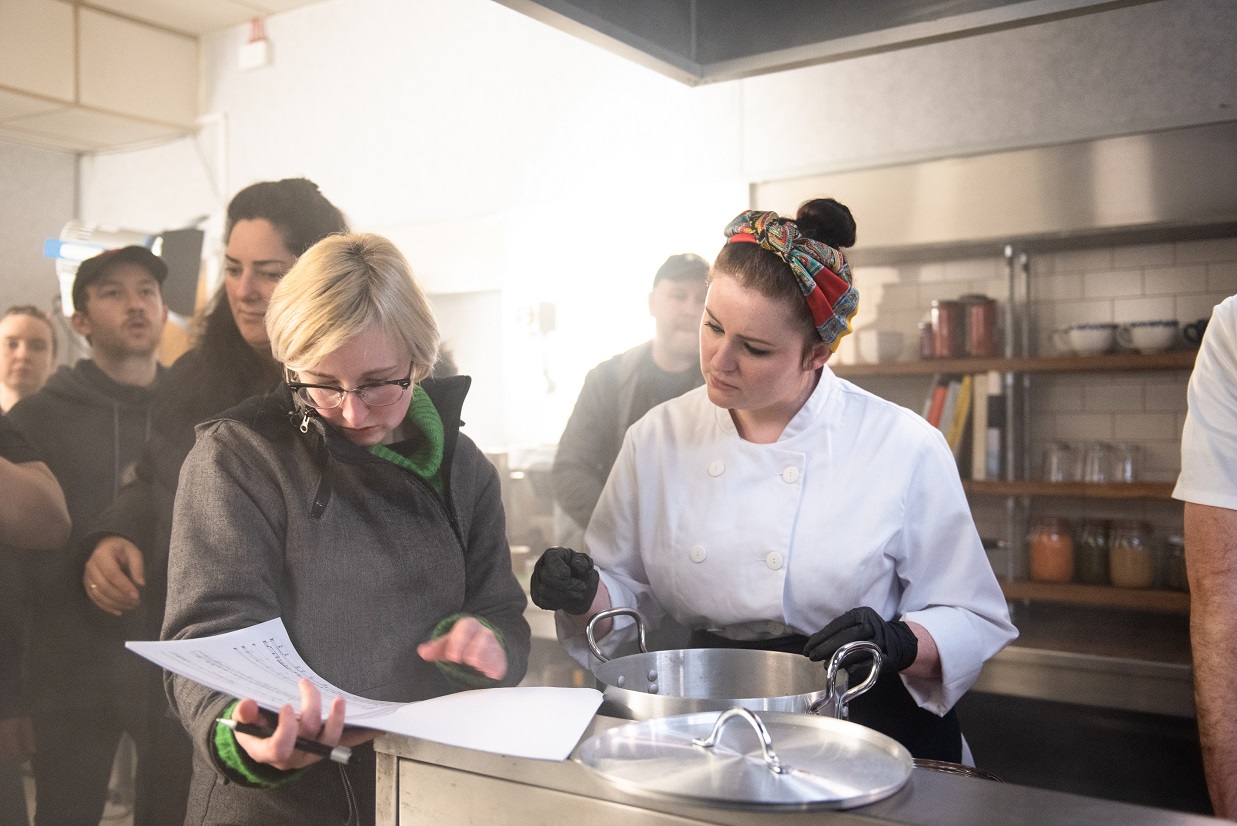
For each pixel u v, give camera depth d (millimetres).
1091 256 2877
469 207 3277
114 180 2666
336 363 1003
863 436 1290
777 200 2977
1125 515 2814
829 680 944
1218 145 2449
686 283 2277
